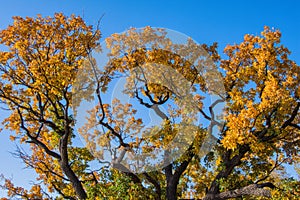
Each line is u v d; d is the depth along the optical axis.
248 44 17.34
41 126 17.97
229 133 14.62
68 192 18.61
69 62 16.25
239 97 15.87
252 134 14.69
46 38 16.14
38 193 18.69
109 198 15.77
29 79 16.78
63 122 18.27
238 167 17.97
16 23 15.98
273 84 14.67
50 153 17.56
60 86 15.88
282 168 19.22
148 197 16.48
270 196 14.95
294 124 16.02
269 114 15.20
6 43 15.91
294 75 16.02
